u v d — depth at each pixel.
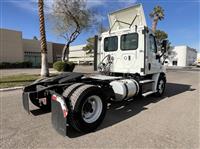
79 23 20.89
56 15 20.53
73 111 3.56
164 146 3.15
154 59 6.73
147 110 5.38
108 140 3.38
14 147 3.08
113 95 5.14
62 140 3.37
